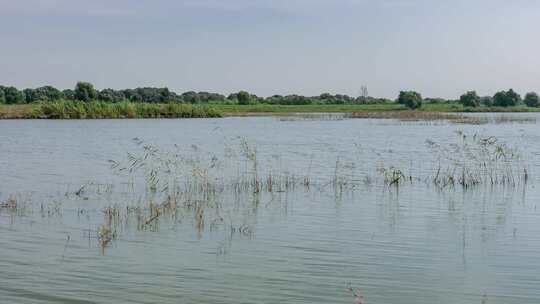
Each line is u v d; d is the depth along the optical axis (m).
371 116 117.38
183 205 23.47
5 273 14.91
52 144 52.56
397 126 83.06
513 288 14.14
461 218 21.58
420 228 19.98
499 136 61.69
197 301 13.25
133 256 16.47
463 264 15.92
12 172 33.62
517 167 35.38
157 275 14.91
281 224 20.44
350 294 13.74
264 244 17.81
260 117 118.69
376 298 13.50
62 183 29.39
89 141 55.94
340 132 70.25
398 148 48.62
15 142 54.59
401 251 17.17
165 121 99.25
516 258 16.48
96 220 20.78
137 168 34.56
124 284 14.25
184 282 14.43
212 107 118.19
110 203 23.97
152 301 13.22
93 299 13.30
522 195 26.09
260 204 23.91
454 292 13.88
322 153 44.78
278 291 13.88
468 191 27.09
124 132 69.25
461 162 37.91
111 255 16.55
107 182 29.64
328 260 16.25
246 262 16.00
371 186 28.53
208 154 43.78
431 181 30.14
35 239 18.16
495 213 22.41
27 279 14.51
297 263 15.96
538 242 18.19
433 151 45.53
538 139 57.44
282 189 27.56
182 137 61.97
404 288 14.12
